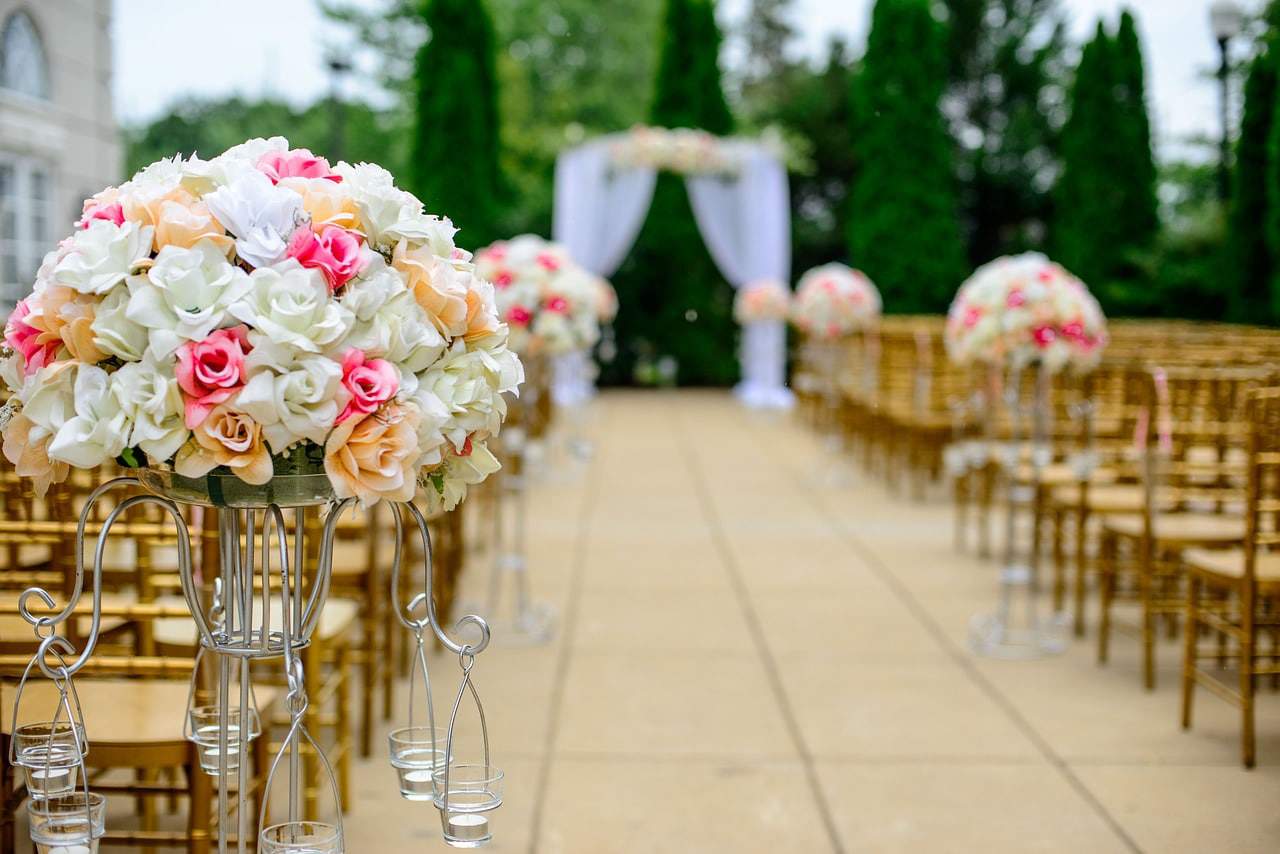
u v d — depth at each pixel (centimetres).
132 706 277
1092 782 376
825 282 1157
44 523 305
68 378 171
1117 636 546
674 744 409
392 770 388
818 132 2133
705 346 1838
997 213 2242
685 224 1794
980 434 791
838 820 349
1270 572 390
